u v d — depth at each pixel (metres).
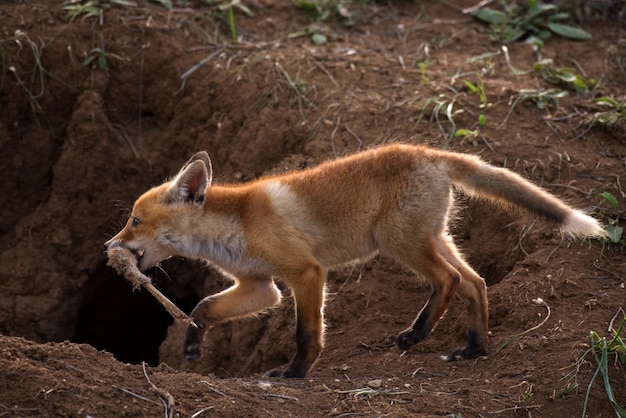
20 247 14.41
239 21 15.93
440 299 9.45
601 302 9.98
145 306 15.60
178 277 14.77
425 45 15.59
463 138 12.76
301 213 9.64
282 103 13.90
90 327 15.55
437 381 9.11
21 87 14.52
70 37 14.80
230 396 7.98
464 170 9.73
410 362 9.95
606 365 8.75
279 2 16.48
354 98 13.82
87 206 14.59
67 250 14.44
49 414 7.30
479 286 9.75
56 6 15.24
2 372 7.54
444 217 9.78
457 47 15.59
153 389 7.83
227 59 14.86
